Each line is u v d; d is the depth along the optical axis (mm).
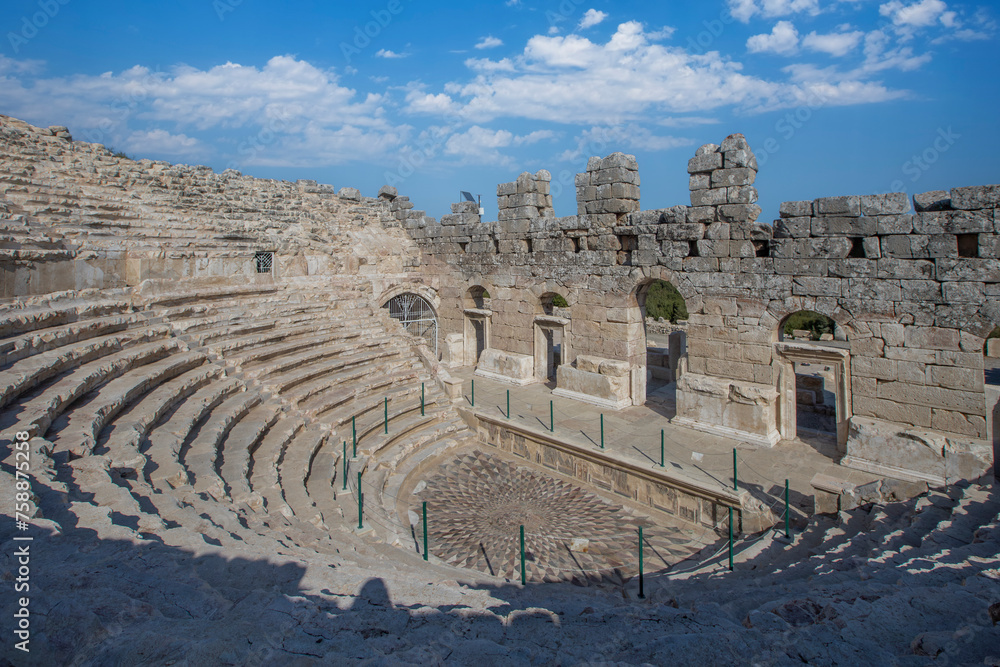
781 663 4496
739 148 17656
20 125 20984
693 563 12773
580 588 11117
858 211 15492
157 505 8062
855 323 15711
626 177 21344
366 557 9500
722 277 18297
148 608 4652
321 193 30047
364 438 17953
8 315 12250
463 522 14875
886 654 4508
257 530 8914
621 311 21469
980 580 6035
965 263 13977
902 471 14680
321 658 4160
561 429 18891
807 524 12930
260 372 17516
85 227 18531
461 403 21938
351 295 25891
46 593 4562
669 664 4586
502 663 4418
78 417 10297
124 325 15609
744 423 17688
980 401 13938
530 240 25188
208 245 22344
